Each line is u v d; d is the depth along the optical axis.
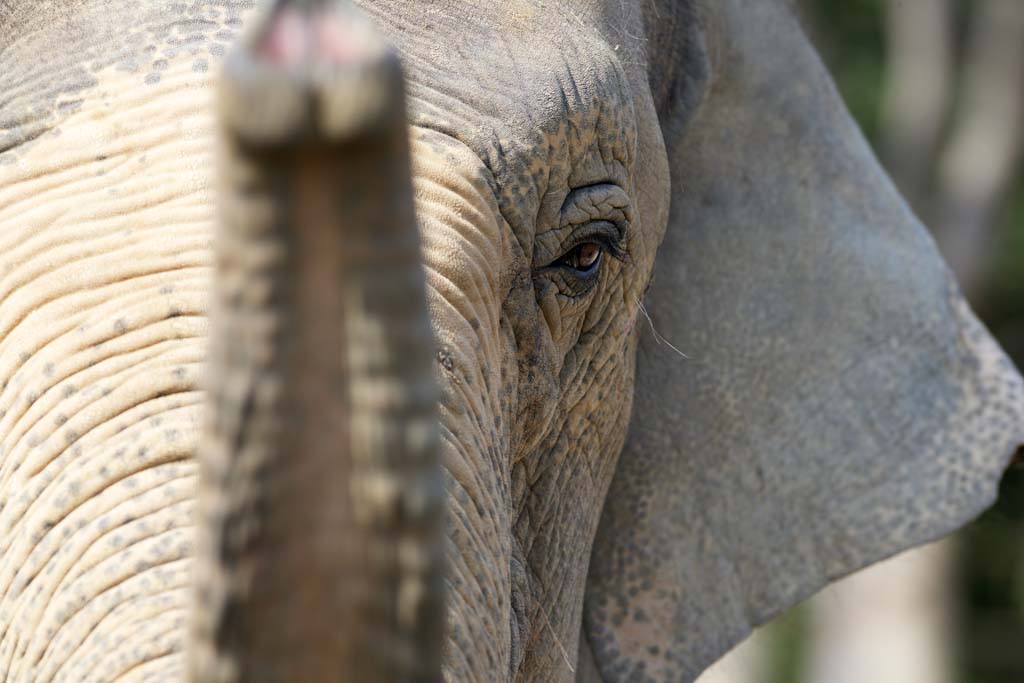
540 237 3.69
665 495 5.21
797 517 5.35
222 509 1.71
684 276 5.15
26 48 3.21
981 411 5.51
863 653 19.83
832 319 5.35
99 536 2.71
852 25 23.94
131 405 2.81
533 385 3.75
